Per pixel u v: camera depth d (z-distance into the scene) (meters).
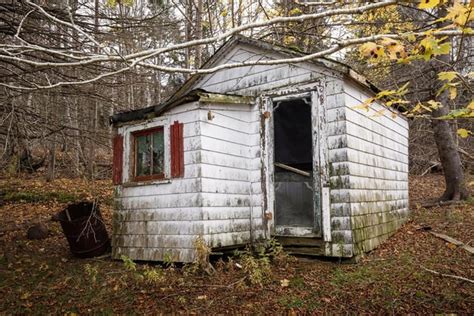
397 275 5.36
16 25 6.55
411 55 2.46
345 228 6.25
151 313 4.66
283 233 6.87
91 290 5.55
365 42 2.33
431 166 16.45
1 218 10.90
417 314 4.15
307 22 8.40
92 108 8.67
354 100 6.81
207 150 6.45
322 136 6.59
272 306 4.61
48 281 6.02
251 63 2.37
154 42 8.30
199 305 4.78
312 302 4.66
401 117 9.88
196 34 10.67
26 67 6.72
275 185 7.31
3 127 7.43
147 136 7.23
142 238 6.90
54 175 15.27
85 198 13.15
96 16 6.85
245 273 5.81
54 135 8.27
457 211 9.45
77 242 7.32
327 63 6.43
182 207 6.43
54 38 6.49
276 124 7.75
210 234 6.27
